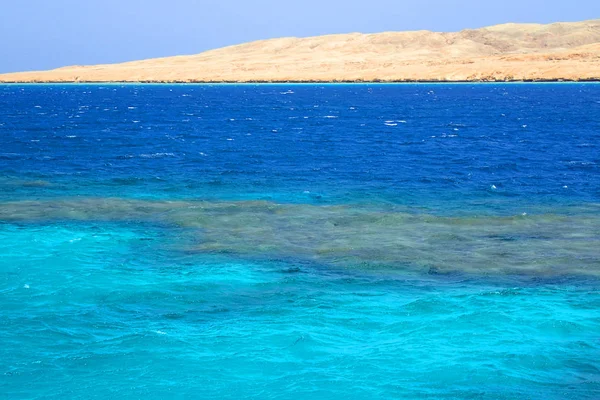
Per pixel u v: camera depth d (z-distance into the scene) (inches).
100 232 1027.9
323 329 642.2
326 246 947.3
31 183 1489.9
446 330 640.4
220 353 590.2
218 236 1005.8
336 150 2196.1
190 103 5531.5
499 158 1974.7
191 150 2181.3
